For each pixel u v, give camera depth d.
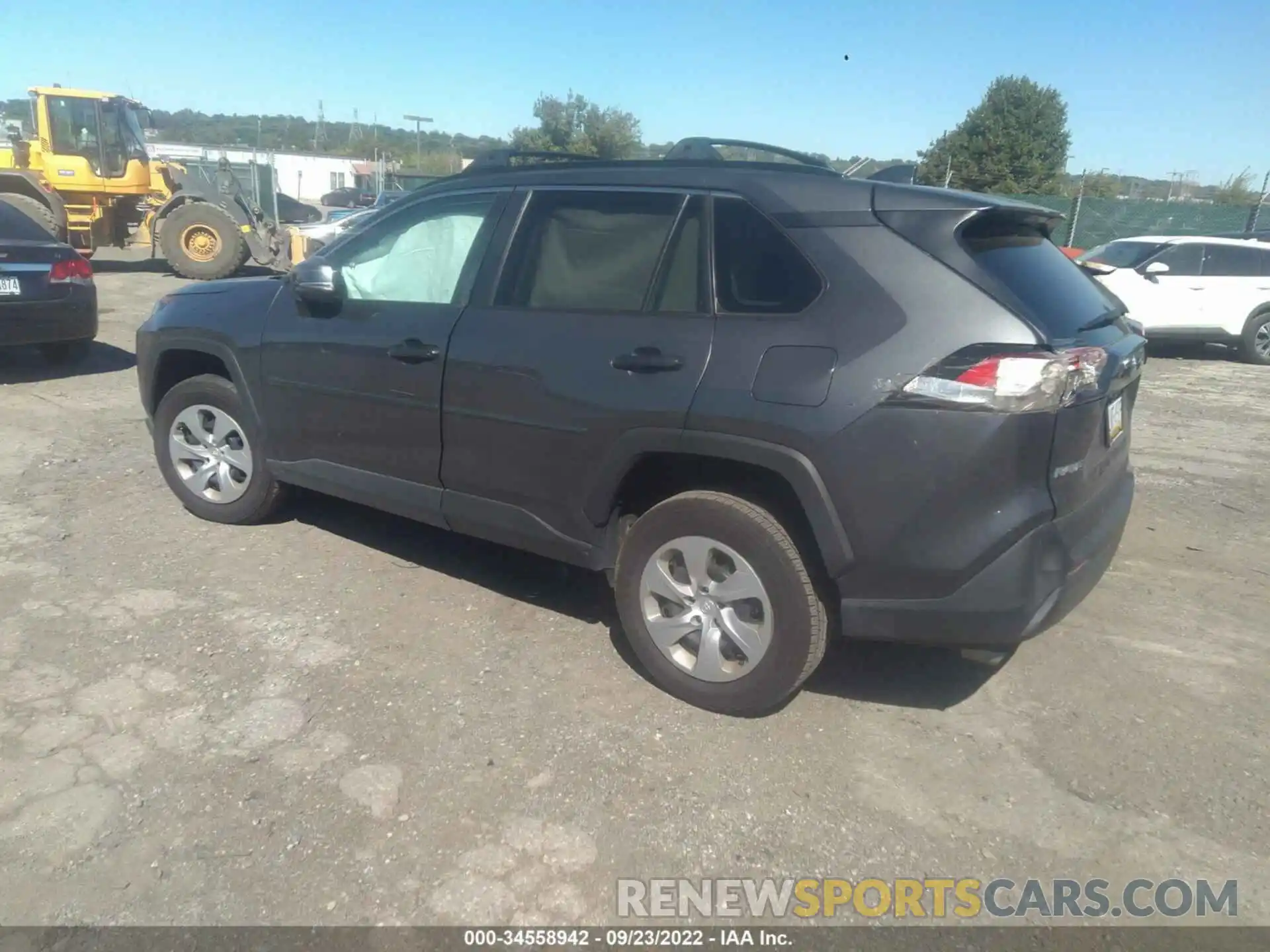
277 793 2.96
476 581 4.53
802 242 3.21
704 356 3.27
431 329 3.97
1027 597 2.97
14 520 5.06
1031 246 3.48
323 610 4.15
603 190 3.69
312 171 60.22
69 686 3.48
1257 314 13.02
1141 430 8.36
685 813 2.94
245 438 4.85
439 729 3.31
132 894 2.55
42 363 9.39
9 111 18.00
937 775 3.18
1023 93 38.28
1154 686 3.79
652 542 3.49
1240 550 5.33
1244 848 2.89
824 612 3.27
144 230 19.05
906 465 2.95
